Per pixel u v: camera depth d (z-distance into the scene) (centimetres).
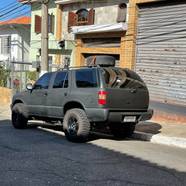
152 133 1268
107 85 1083
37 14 2736
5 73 2500
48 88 1263
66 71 1210
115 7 1969
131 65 1786
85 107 1109
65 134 1154
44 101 1273
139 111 1148
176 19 1578
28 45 3731
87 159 905
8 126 1469
